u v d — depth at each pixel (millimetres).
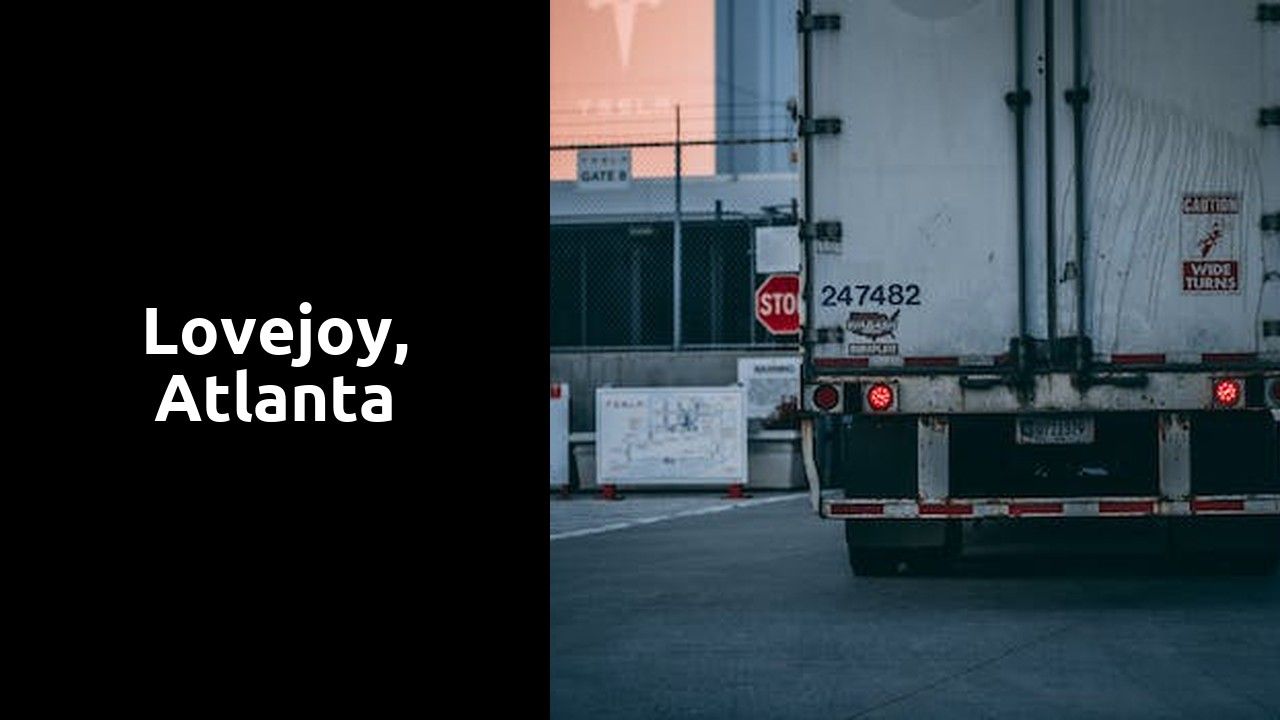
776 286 26312
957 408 12672
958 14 12727
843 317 12766
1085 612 11430
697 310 31703
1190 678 8812
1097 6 12633
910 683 8734
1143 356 12555
